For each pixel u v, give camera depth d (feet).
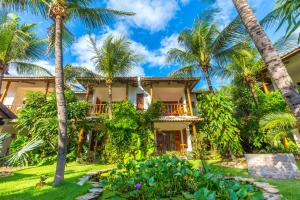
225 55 35.35
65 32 27.43
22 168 27.55
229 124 29.07
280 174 18.69
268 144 30.09
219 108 30.45
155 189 12.85
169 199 12.34
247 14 10.98
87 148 35.14
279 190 13.87
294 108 8.55
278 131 23.66
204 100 34.30
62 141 17.10
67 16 23.86
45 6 24.29
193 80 44.75
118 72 41.22
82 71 42.24
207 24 35.60
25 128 34.14
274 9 16.30
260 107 32.73
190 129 44.45
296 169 18.60
